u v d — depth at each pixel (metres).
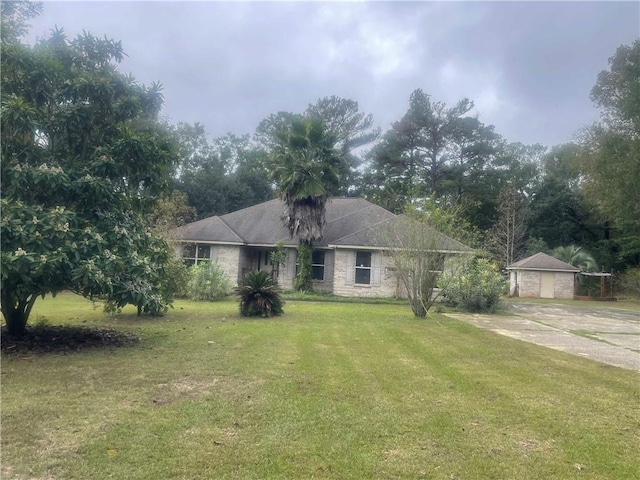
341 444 4.20
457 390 6.01
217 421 4.65
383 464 3.84
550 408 5.36
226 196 39.66
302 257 23.28
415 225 14.30
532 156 52.03
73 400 5.18
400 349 8.77
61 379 6.00
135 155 8.52
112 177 8.36
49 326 10.03
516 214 39.31
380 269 23.22
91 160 8.39
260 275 13.60
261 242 25.19
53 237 7.03
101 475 3.56
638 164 31.20
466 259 15.86
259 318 12.90
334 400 5.43
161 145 9.08
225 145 45.03
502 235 37.81
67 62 8.70
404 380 6.43
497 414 5.11
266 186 42.38
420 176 44.88
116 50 9.07
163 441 4.16
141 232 8.95
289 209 23.03
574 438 4.49
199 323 11.58
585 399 5.75
